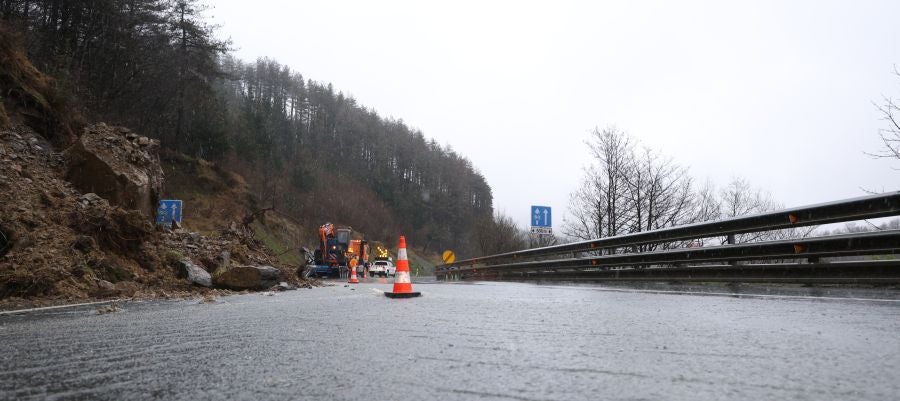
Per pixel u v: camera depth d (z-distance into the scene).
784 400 2.24
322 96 117.81
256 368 3.05
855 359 3.00
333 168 99.81
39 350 3.69
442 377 2.79
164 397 2.44
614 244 13.84
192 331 4.66
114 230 10.80
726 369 2.84
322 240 35.34
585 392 2.44
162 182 16.77
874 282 7.40
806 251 8.27
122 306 7.54
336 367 3.06
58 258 9.26
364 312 6.29
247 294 10.66
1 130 13.91
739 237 20.75
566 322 5.00
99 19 34.53
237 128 65.38
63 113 17.66
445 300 8.15
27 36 23.47
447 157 126.81
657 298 7.95
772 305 6.28
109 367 3.10
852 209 7.40
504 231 38.59
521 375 2.80
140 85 39.50
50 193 11.43
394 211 105.38
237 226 21.80
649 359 3.16
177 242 13.98
